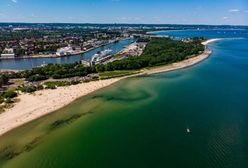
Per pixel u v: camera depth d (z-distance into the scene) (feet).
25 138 306.14
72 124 340.80
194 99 421.18
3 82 540.52
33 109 396.16
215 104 393.09
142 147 271.69
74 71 625.41
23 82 564.71
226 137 284.20
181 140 282.56
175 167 234.38
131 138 293.02
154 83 536.83
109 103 418.72
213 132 297.74
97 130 318.65
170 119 341.21
